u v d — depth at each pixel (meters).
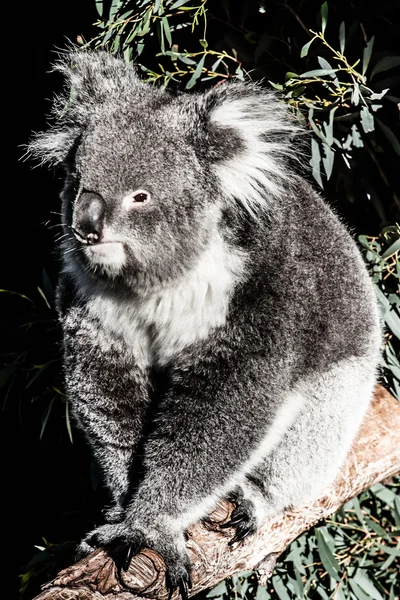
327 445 4.16
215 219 3.60
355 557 5.16
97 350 3.83
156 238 3.46
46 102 6.46
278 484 4.07
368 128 4.60
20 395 5.73
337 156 5.21
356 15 4.89
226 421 3.62
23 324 5.43
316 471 4.18
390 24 4.96
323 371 4.04
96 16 5.97
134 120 3.53
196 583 3.65
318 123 4.89
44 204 6.57
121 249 3.46
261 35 5.12
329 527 5.22
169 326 3.69
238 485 3.92
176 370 3.72
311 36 4.96
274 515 4.14
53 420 5.89
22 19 6.38
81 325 3.82
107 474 4.01
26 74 6.53
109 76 3.94
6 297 6.52
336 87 4.64
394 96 4.93
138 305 3.70
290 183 3.92
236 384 3.62
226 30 5.31
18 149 6.61
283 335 3.67
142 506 3.61
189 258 3.54
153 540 3.53
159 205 3.46
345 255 4.23
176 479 3.62
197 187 3.54
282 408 3.72
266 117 3.70
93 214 3.36
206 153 3.59
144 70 4.86
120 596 3.32
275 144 3.73
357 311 4.25
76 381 3.88
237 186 3.62
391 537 5.35
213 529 3.73
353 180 5.28
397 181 5.16
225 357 3.62
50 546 5.08
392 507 5.27
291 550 4.88
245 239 3.63
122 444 3.93
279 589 4.86
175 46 4.69
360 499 5.43
